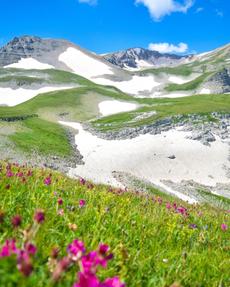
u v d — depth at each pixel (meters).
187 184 115.88
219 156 141.50
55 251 3.58
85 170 110.31
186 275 5.30
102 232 6.06
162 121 167.88
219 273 5.96
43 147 120.31
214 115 181.00
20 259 2.84
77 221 6.18
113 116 199.75
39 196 7.33
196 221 10.23
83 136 156.88
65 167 107.62
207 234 8.37
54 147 125.19
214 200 103.12
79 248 3.23
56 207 6.35
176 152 139.62
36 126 153.62
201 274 5.65
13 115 176.25
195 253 6.37
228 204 102.19
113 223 6.65
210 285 5.53
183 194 104.19
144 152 136.38
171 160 132.88
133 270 5.02
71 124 185.62
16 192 7.06
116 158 128.50
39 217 3.53
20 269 2.79
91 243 5.25
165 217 8.98
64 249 4.80
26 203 6.63
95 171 111.50
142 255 5.71
